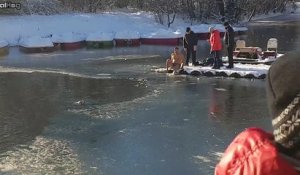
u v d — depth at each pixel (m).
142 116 12.20
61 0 38.75
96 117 12.16
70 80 17.73
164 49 27.81
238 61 20.36
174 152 9.31
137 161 8.84
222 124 11.33
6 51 25.73
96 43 28.58
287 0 59.72
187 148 9.54
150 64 21.72
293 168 1.30
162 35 30.06
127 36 29.56
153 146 9.72
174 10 38.97
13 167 8.65
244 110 12.68
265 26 42.72
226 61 20.39
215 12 41.88
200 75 18.11
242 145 1.42
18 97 14.80
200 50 27.00
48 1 37.81
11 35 30.23
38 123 11.70
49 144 9.99
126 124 11.48
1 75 18.94
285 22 47.09
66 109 13.09
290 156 1.33
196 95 14.66
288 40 30.58
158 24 37.81
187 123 11.47
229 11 41.81
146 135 10.54
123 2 41.75
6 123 11.72
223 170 1.45
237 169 1.40
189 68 18.64
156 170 8.38
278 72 1.33
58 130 11.05
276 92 1.33
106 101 14.05
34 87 16.42
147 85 16.48
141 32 32.28
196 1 41.12
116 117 12.13
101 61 22.92
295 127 1.31
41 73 19.36
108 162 8.83
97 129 11.09
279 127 1.34
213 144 9.78
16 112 12.85
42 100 14.31
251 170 1.36
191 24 40.09
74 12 38.66
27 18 33.59
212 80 17.17
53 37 28.08
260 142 1.39
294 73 1.31
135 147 9.69
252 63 19.89
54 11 37.25
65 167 8.62
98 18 35.59
